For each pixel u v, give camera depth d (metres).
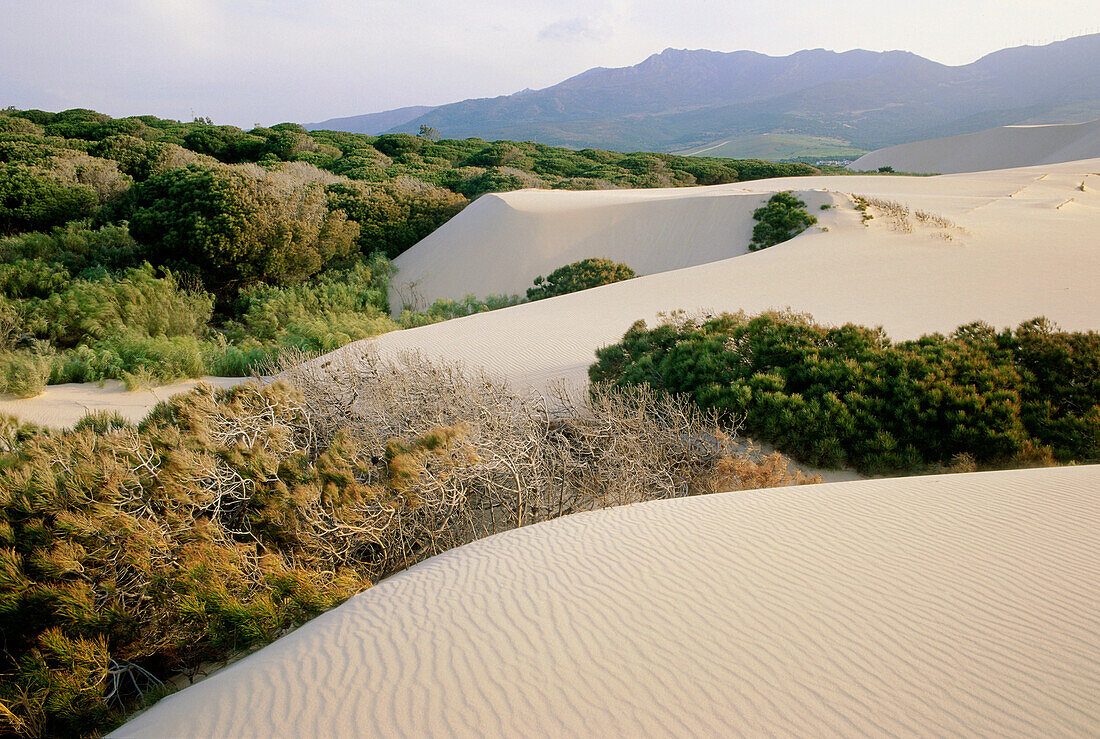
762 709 2.83
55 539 4.51
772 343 10.01
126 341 15.49
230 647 4.43
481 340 14.81
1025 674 3.02
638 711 2.85
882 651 3.23
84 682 3.75
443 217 36.72
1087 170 47.34
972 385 8.46
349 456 5.79
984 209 26.92
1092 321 12.49
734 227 29.14
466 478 5.73
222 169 26.89
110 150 38.75
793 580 3.99
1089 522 4.68
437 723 2.84
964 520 4.83
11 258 22.58
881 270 17.84
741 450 8.28
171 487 4.92
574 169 59.28
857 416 8.26
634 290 18.55
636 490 6.80
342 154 57.22
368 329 18.55
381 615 3.87
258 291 24.31
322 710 2.99
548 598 3.91
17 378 11.88
